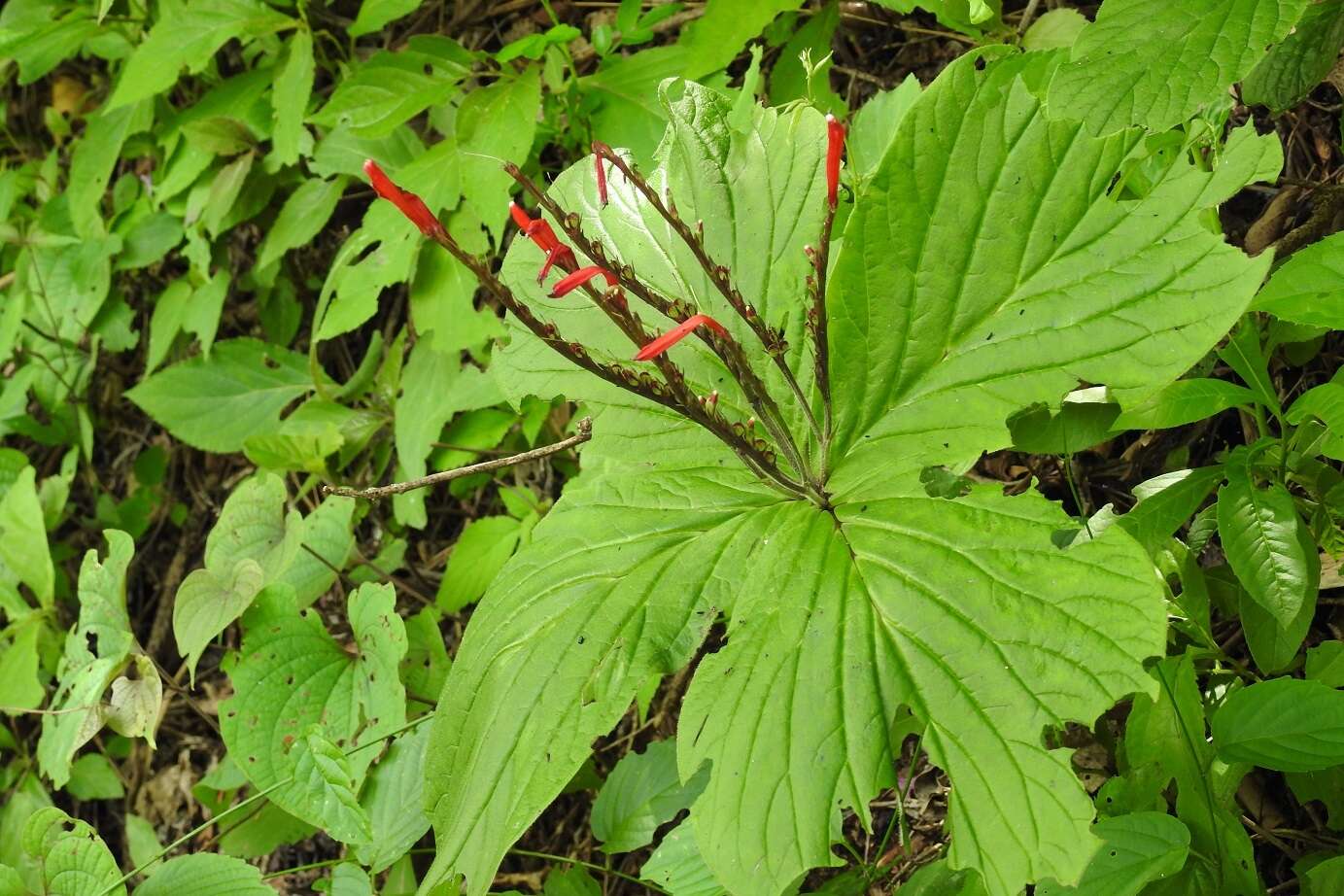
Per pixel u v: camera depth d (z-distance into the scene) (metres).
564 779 0.70
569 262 0.68
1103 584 0.67
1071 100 0.74
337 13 1.47
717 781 0.68
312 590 1.09
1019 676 0.66
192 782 1.33
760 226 0.77
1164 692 0.77
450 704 0.75
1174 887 0.75
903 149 0.71
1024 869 0.64
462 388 1.13
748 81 0.89
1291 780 0.79
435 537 1.27
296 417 1.26
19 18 1.59
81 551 1.58
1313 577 0.76
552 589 0.74
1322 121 0.92
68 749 1.04
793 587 0.70
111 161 1.51
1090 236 0.71
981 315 0.72
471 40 1.42
